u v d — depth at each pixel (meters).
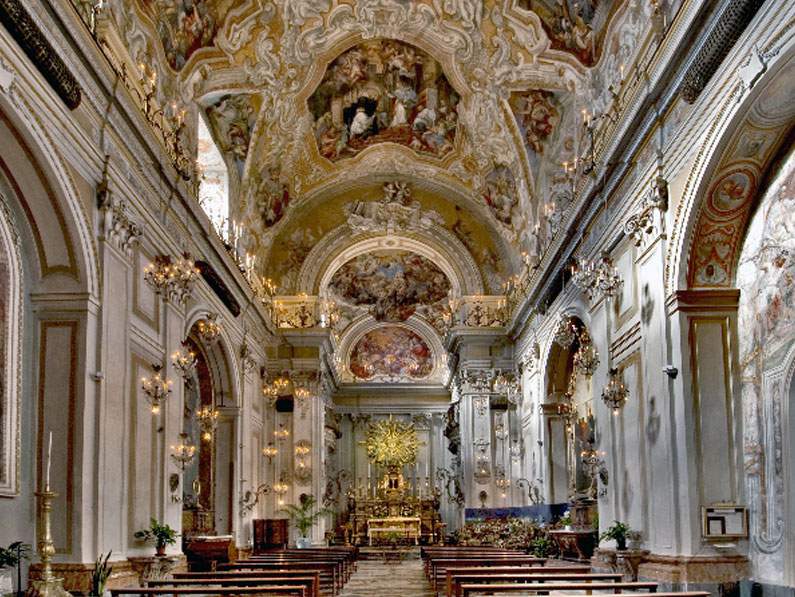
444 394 44.28
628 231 16.16
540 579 12.44
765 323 13.03
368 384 44.12
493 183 28.16
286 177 28.03
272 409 29.97
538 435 26.03
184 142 18.91
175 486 17.53
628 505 16.67
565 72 20.47
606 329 18.14
